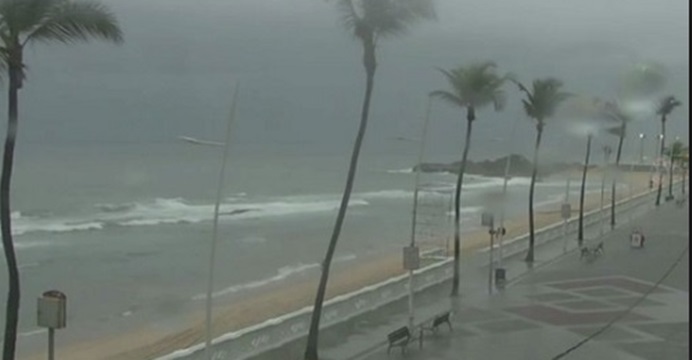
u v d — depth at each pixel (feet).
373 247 167.63
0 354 88.58
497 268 94.89
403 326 69.10
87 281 140.77
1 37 48.34
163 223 216.33
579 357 61.77
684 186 166.09
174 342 92.27
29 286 134.21
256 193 271.08
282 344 65.26
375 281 113.09
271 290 124.88
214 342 60.08
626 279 93.91
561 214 133.69
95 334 101.04
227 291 128.98
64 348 93.30
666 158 169.58
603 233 134.72
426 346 65.16
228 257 167.73
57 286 134.82
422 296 85.61
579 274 97.55
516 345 64.59
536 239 122.11
